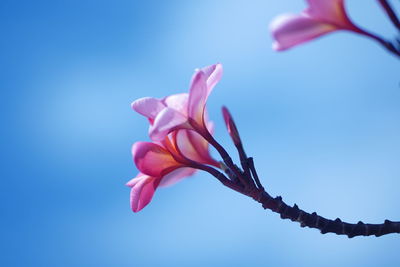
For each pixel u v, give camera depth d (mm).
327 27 806
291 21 799
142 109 894
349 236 872
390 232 869
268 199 879
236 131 884
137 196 915
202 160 915
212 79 898
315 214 877
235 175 891
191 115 883
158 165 908
